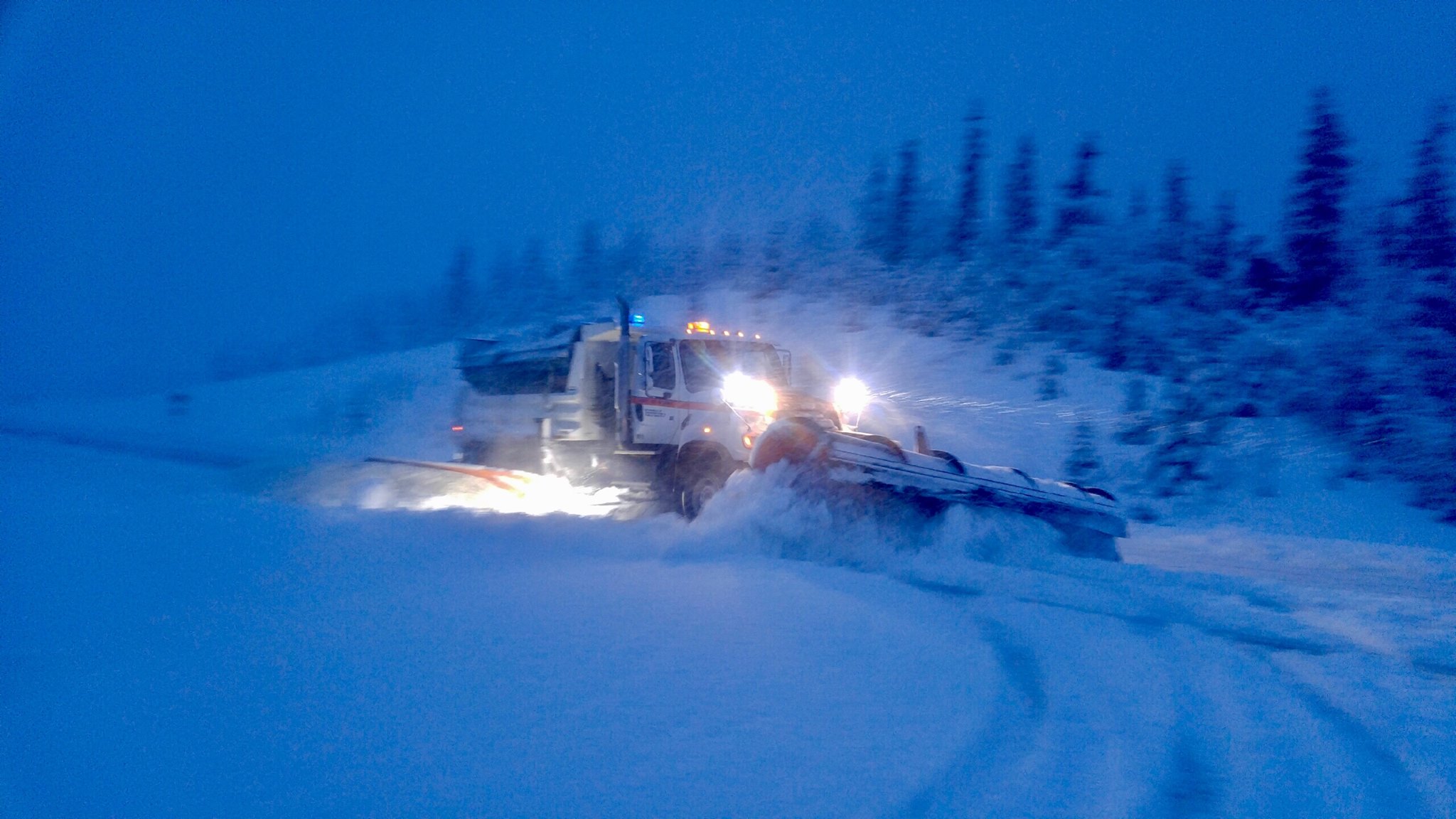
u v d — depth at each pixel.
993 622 6.25
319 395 38.50
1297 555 10.99
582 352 11.09
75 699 3.94
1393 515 17.81
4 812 3.01
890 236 42.50
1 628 4.91
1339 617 6.82
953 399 28.50
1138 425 22.11
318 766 3.31
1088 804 3.40
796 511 8.28
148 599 5.57
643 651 4.78
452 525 7.93
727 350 11.24
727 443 10.91
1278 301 31.00
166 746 3.48
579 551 7.71
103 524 7.75
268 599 5.70
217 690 4.05
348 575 6.41
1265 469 19.98
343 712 3.83
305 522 7.95
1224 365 25.45
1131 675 5.15
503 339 13.01
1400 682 5.19
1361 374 21.95
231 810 3.00
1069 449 22.22
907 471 8.61
